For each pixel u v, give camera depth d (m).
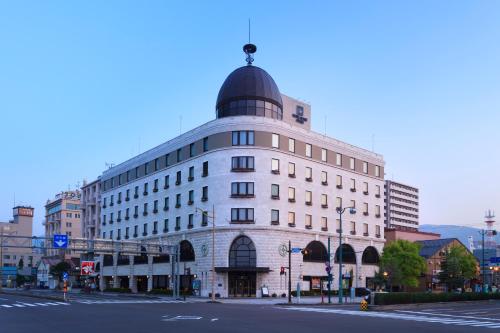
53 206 164.88
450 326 27.31
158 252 73.06
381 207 91.75
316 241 77.56
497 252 119.25
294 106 87.19
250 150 71.38
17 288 129.75
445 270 89.31
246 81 76.94
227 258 69.75
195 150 77.81
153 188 88.69
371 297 44.38
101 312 35.16
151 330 22.75
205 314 34.12
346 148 86.19
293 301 59.50
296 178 75.62
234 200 70.62
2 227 174.00
